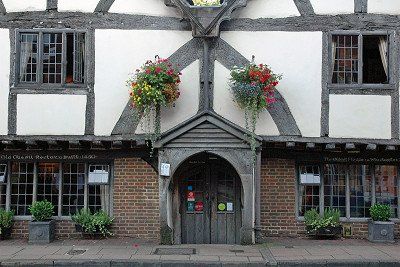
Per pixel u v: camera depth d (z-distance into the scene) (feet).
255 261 26.76
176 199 32.63
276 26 31.96
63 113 31.73
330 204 33.22
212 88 31.68
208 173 33.14
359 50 31.81
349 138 31.48
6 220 32.14
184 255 28.22
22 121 31.65
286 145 31.53
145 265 26.66
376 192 33.27
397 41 31.81
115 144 31.65
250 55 31.83
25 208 33.17
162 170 30.99
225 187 33.17
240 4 31.40
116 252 28.94
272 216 33.04
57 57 32.09
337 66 31.99
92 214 33.14
